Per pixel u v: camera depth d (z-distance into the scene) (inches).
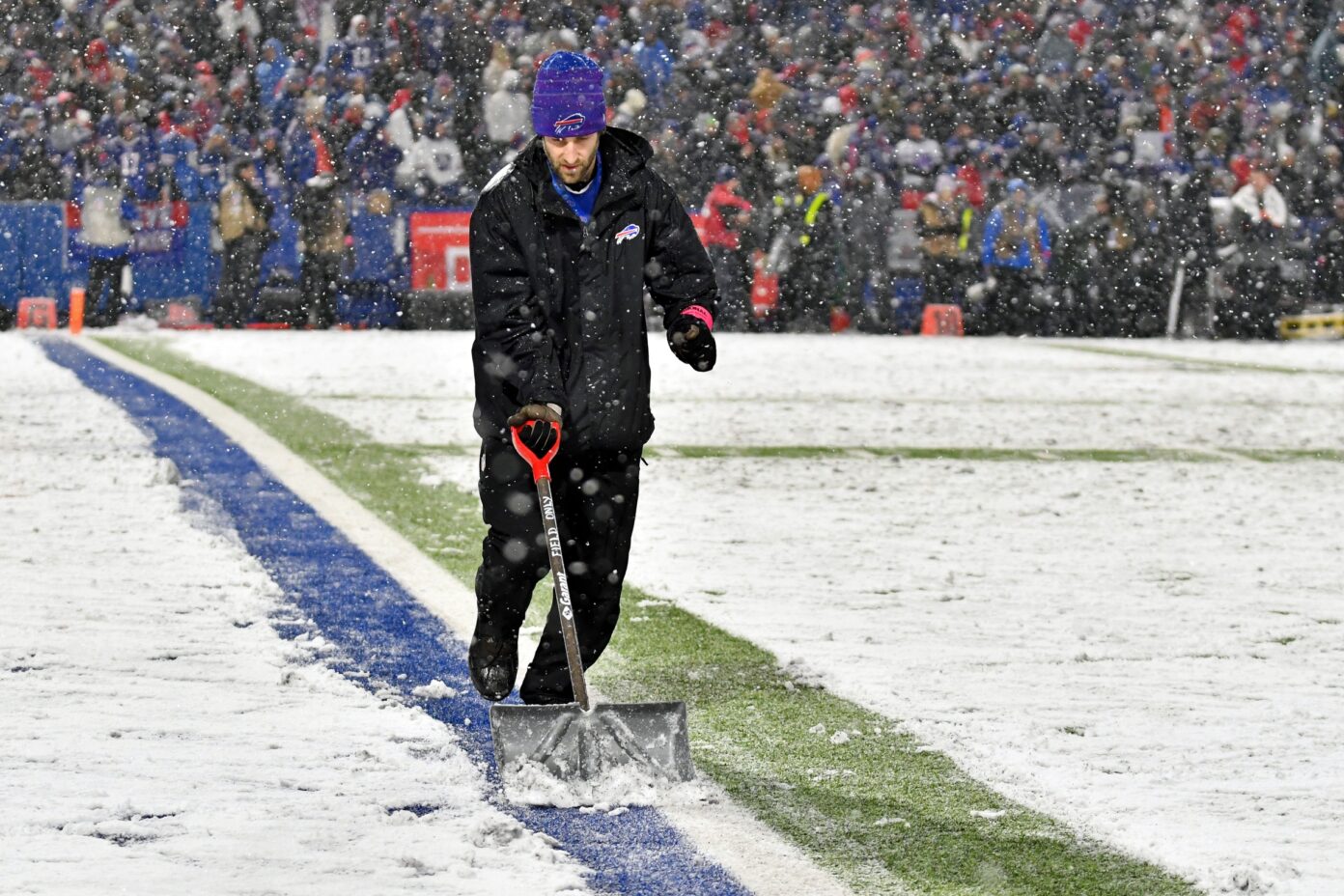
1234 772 442.3
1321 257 2413.9
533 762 419.2
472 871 360.8
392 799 408.2
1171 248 2369.6
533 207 443.8
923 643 585.0
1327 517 891.4
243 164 2130.9
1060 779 434.3
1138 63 2353.6
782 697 514.9
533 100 437.4
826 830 394.3
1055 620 626.5
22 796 403.5
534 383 437.7
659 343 1979.6
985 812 407.8
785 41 2257.6
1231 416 1387.8
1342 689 532.7
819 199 2247.8
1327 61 2415.1
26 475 904.9
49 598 621.6
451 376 1567.4
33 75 2134.6
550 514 433.7
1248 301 2383.1
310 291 2164.1
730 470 1013.2
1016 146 2310.5
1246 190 2378.2
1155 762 450.9
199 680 517.3
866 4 2281.0
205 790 412.2
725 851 378.9
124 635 569.6
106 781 416.5
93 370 1541.6
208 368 1595.7
